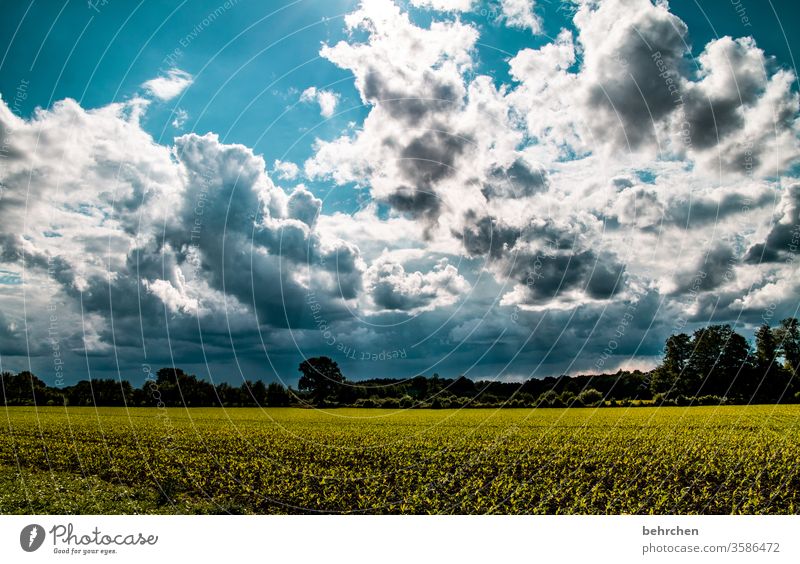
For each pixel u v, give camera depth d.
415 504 13.84
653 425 31.92
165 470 18.06
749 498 13.91
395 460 19.75
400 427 32.94
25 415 40.81
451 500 14.06
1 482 16.38
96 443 25.38
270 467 18.41
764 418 34.62
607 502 13.81
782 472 16.78
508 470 17.39
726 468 17.50
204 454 21.41
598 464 18.30
